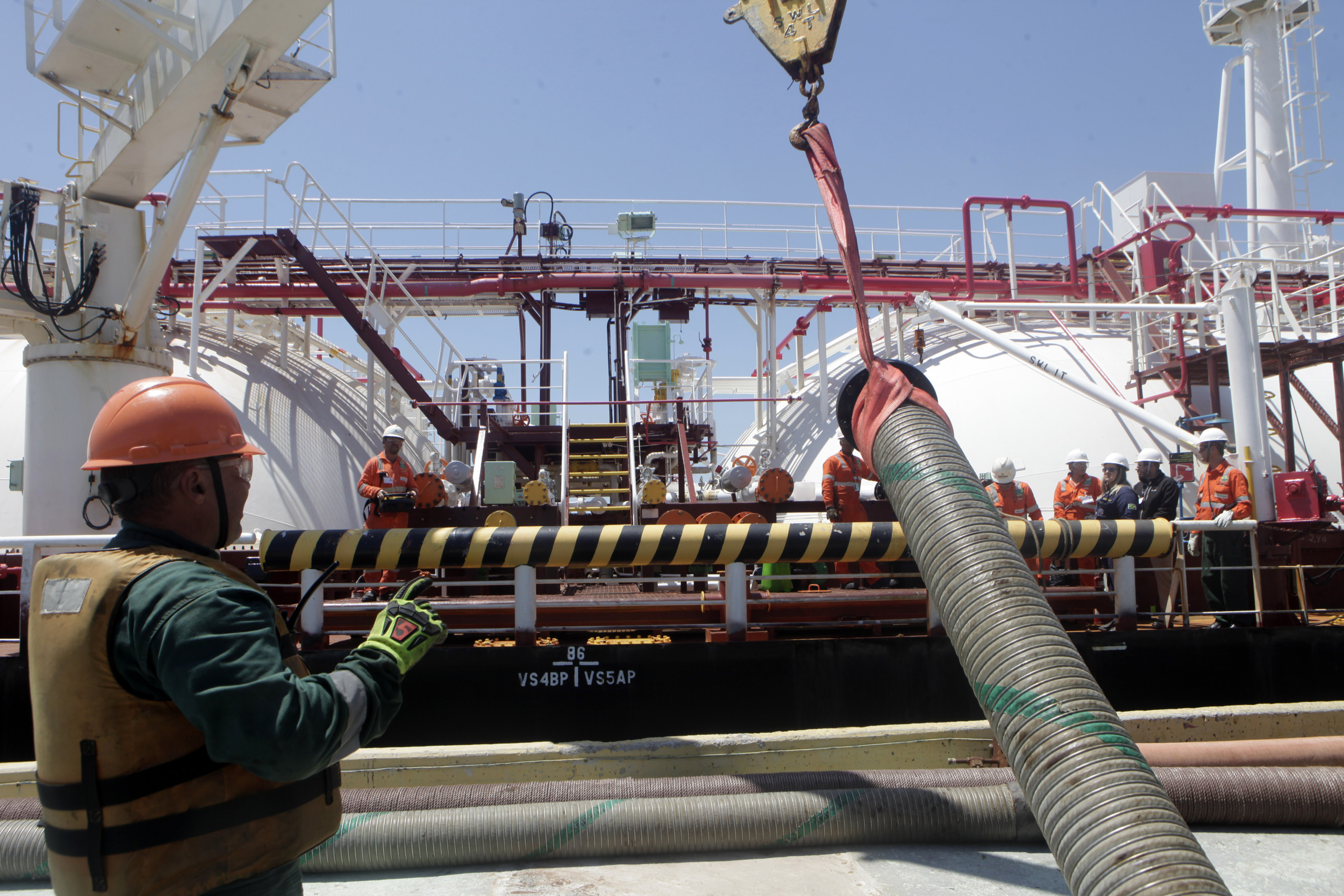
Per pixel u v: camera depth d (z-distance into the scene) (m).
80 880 1.49
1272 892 3.46
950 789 3.91
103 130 10.04
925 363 16.70
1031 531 5.42
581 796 4.14
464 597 6.81
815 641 5.22
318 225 13.90
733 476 9.33
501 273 16.36
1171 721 5.17
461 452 12.26
